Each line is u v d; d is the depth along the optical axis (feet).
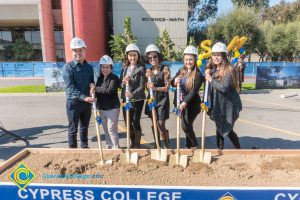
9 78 76.38
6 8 86.38
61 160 11.16
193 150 11.45
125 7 77.20
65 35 74.59
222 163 10.66
